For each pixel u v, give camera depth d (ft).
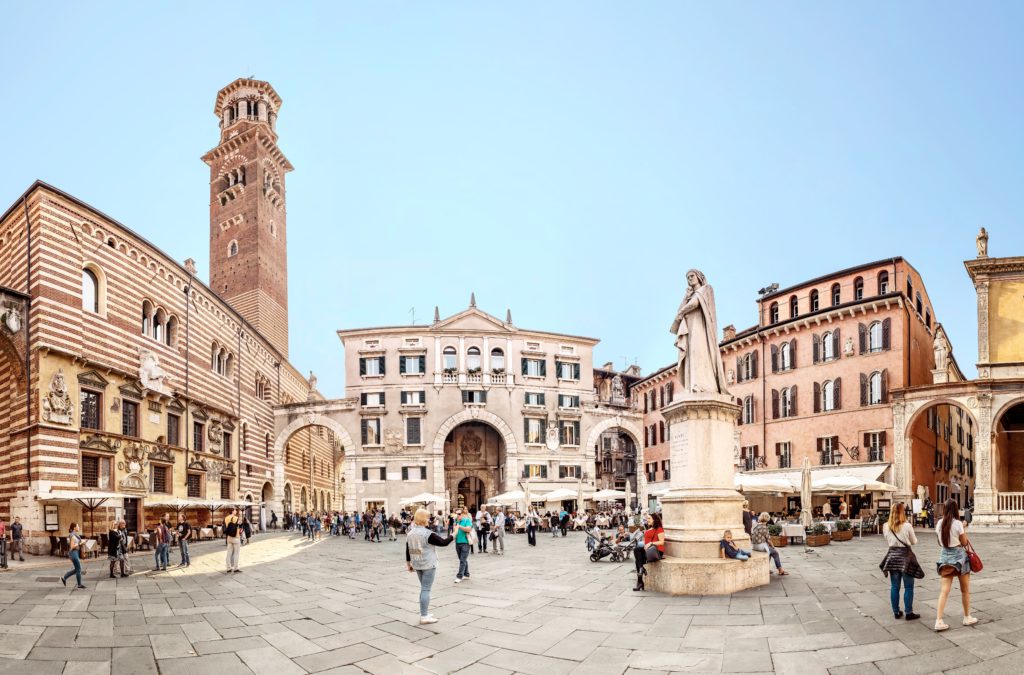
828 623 38.65
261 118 288.71
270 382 207.62
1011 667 28.78
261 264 274.98
